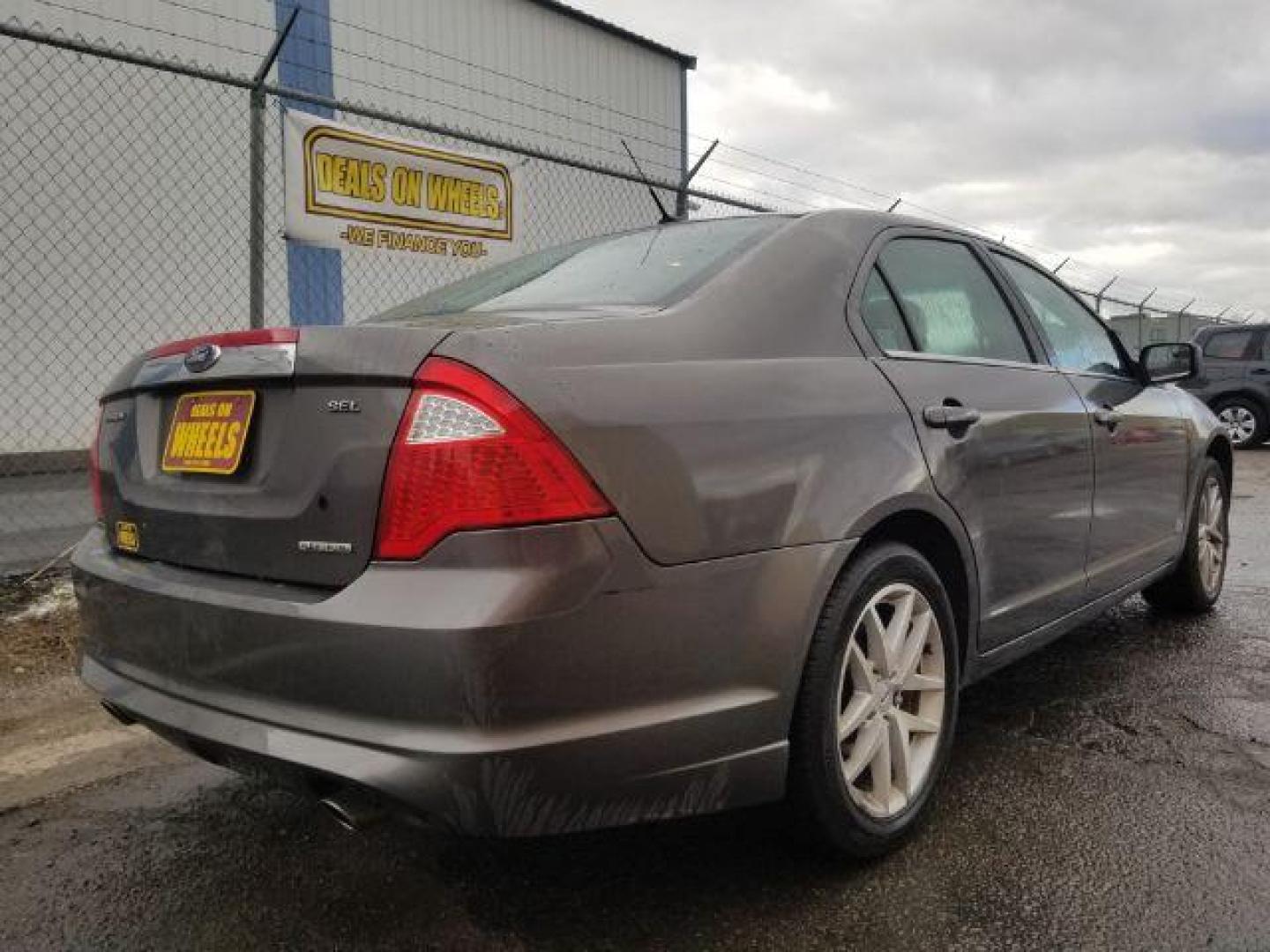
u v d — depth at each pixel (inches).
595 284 96.7
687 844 95.6
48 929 84.1
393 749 66.4
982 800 104.7
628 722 70.9
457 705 65.2
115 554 93.0
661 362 78.0
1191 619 177.8
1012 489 110.5
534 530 66.9
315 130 213.5
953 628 101.0
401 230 234.5
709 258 95.8
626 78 550.9
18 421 338.6
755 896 86.7
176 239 369.1
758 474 79.3
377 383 70.5
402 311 105.0
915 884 88.3
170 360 86.7
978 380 109.5
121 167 354.9
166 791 111.9
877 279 104.7
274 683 72.6
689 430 75.7
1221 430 178.2
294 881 91.3
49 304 342.6
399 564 68.1
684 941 80.4
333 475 71.3
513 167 259.1
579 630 68.1
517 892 88.2
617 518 70.1
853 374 92.9
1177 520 162.4
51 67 336.2
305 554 72.9
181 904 87.7
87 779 115.0
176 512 83.1
